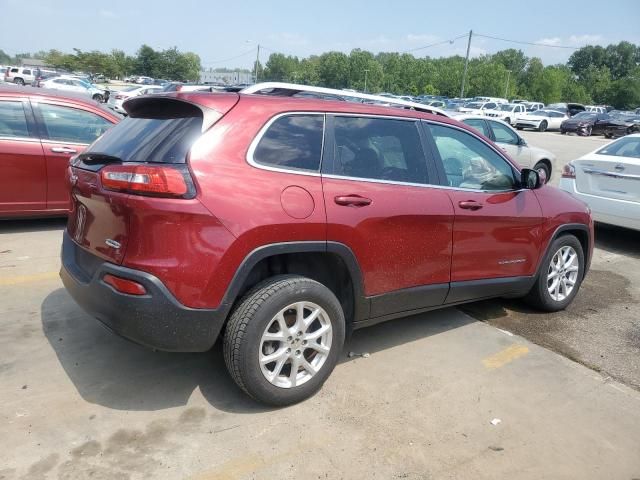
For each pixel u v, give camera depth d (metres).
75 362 3.52
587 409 3.34
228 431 2.92
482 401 3.36
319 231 3.08
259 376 2.97
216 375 3.48
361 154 3.44
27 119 6.28
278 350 3.06
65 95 6.70
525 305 5.05
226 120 2.94
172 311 2.73
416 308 3.83
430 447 2.89
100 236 2.94
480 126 11.24
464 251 3.95
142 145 2.95
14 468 2.55
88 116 6.71
